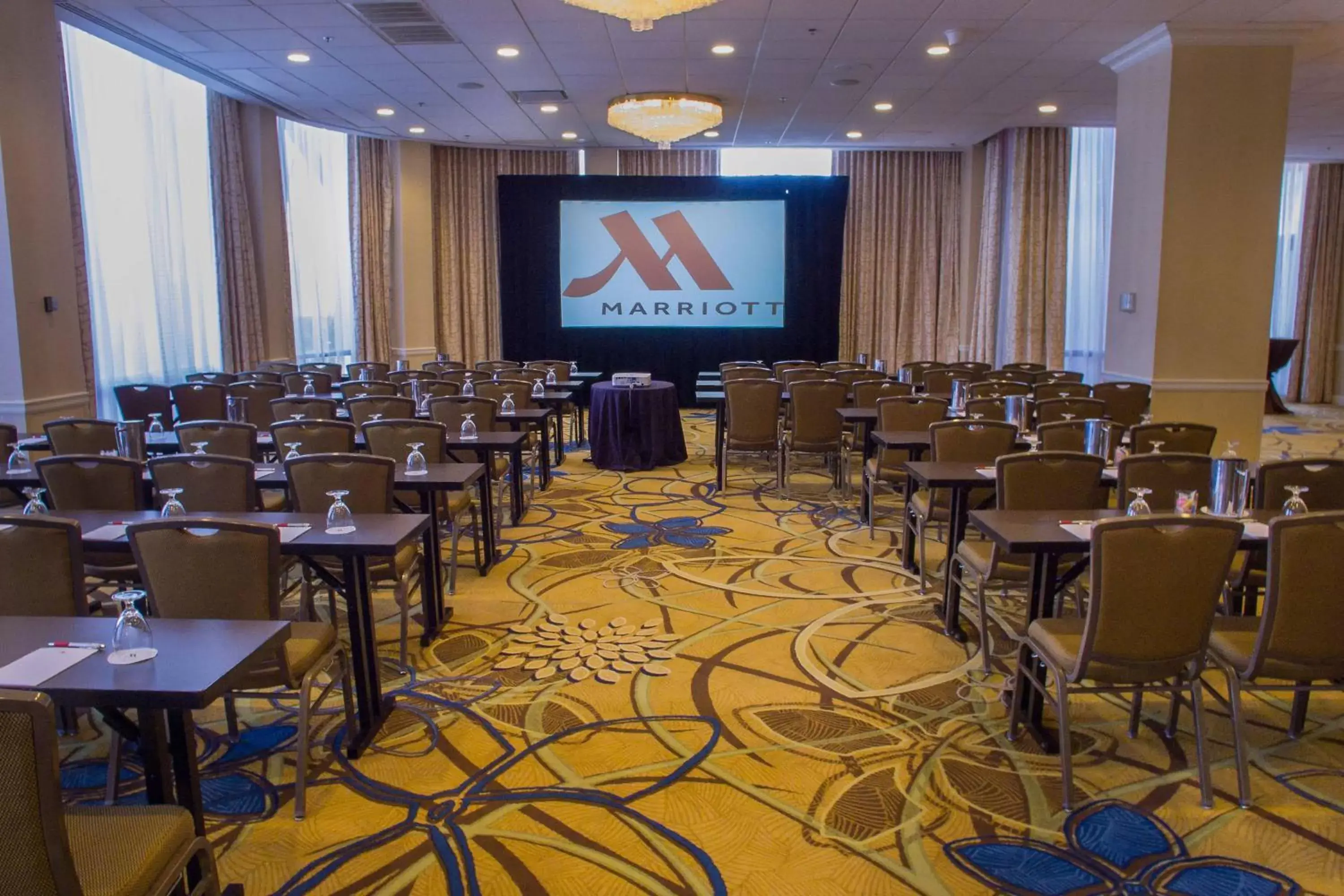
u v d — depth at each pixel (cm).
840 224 1370
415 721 348
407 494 497
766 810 287
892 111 1084
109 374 823
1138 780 305
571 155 1392
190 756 223
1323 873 255
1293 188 1511
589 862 260
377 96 995
